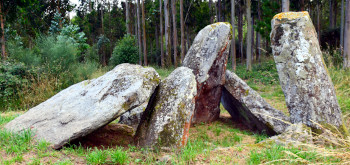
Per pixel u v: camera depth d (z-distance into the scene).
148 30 32.47
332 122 4.31
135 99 3.95
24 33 19.34
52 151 3.51
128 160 3.38
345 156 2.97
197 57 5.80
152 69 4.49
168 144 3.82
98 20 34.34
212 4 30.61
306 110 4.42
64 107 4.34
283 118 5.18
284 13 4.94
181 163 3.17
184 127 3.95
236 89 5.89
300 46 4.62
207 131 5.75
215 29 5.97
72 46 12.38
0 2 11.71
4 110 8.06
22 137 3.73
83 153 3.61
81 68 11.47
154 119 4.15
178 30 33.62
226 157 3.38
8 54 11.84
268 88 10.92
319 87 4.44
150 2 32.00
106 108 3.87
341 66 11.09
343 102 6.73
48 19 21.75
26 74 9.26
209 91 6.11
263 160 3.19
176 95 4.21
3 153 3.31
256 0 23.91
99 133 4.49
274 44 4.91
